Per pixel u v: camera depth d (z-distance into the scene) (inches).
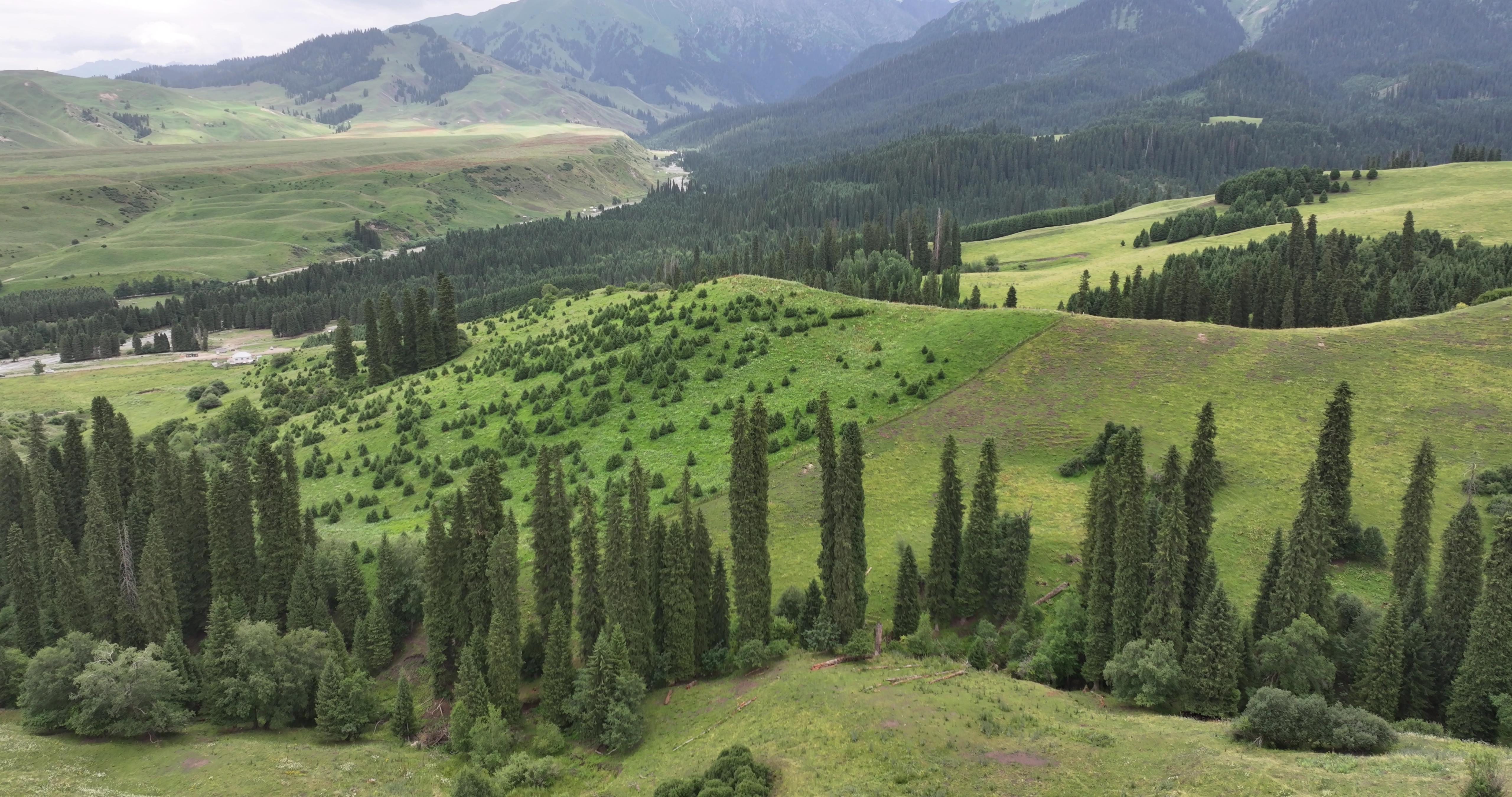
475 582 3110.2
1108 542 2667.3
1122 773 1953.7
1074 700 2476.6
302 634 3171.8
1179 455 2657.5
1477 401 4114.2
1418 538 2714.1
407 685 2974.9
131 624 3373.5
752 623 2896.2
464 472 4918.8
